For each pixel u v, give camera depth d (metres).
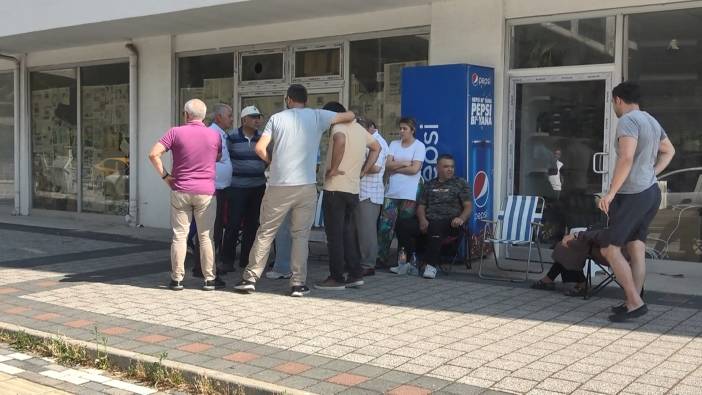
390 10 10.02
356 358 5.07
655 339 5.47
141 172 12.89
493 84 8.99
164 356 5.08
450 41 9.30
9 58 14.60
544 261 8.94
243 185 8.20
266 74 11.52
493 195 9.05
